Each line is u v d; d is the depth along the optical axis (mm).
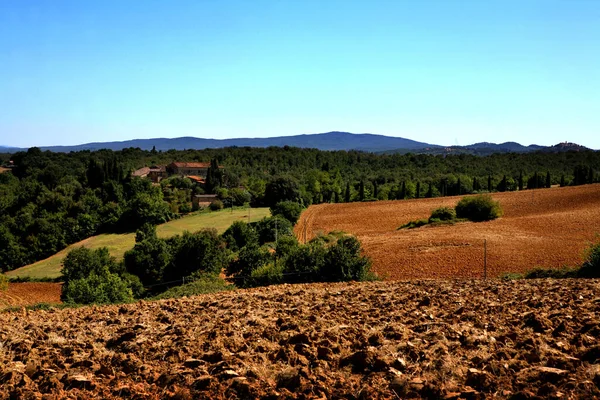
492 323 10570
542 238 48406
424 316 11828
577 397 6270
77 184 108062
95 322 13867
